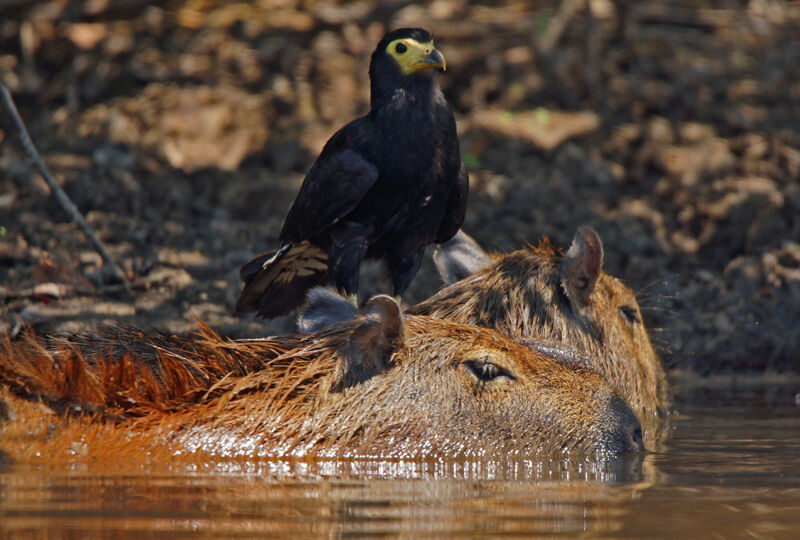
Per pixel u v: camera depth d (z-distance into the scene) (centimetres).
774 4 3073
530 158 2241
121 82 2381
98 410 812
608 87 2512
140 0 2622
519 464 813
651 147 2275
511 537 566
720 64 2680
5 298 1495
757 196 2042
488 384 859
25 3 2555
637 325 1165
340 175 1177
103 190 1903
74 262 1619
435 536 568
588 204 2034
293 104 2353
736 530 582
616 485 730
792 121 2428
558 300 1055
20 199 1839
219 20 2642
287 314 1285
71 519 601
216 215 1917
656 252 1880
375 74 1198
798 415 1172
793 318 1666
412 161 1178
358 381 846
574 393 880
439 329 887
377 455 820
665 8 2927
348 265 1207
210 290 1608
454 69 2519
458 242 1195
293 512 626
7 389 810
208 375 854
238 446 809
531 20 2739
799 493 699
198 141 2211
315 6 2720
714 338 1622
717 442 962
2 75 2388
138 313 1503
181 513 620
